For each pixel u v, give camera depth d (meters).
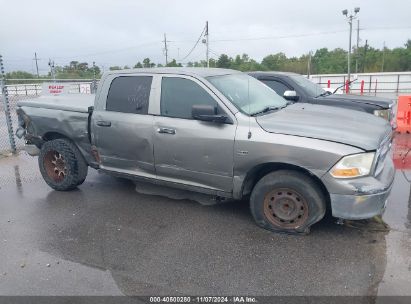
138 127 4.83
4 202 5.40
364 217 3.79
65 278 3.45
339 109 5.02
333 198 3.81
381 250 3.80
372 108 7.24
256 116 4.29
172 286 3.29
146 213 4.88
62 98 6.16
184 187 4.76
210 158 4.38
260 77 8.05
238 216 4.71
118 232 4.35
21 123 6.04
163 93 4.72
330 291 3.17
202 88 4.48
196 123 4.45
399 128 10.25
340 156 3.72
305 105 5.25
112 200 5.37
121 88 5.06
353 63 69.94
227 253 3.82
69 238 4.23
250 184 4.41
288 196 4.09
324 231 4.21
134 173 5.11
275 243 4.00
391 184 4.03
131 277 3.44
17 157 8.09
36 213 4.98
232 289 3.24
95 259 3.77
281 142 3.94
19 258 3.83
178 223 4.55
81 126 5.38
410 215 4.64
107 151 5.23
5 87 8.28
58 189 5.80
